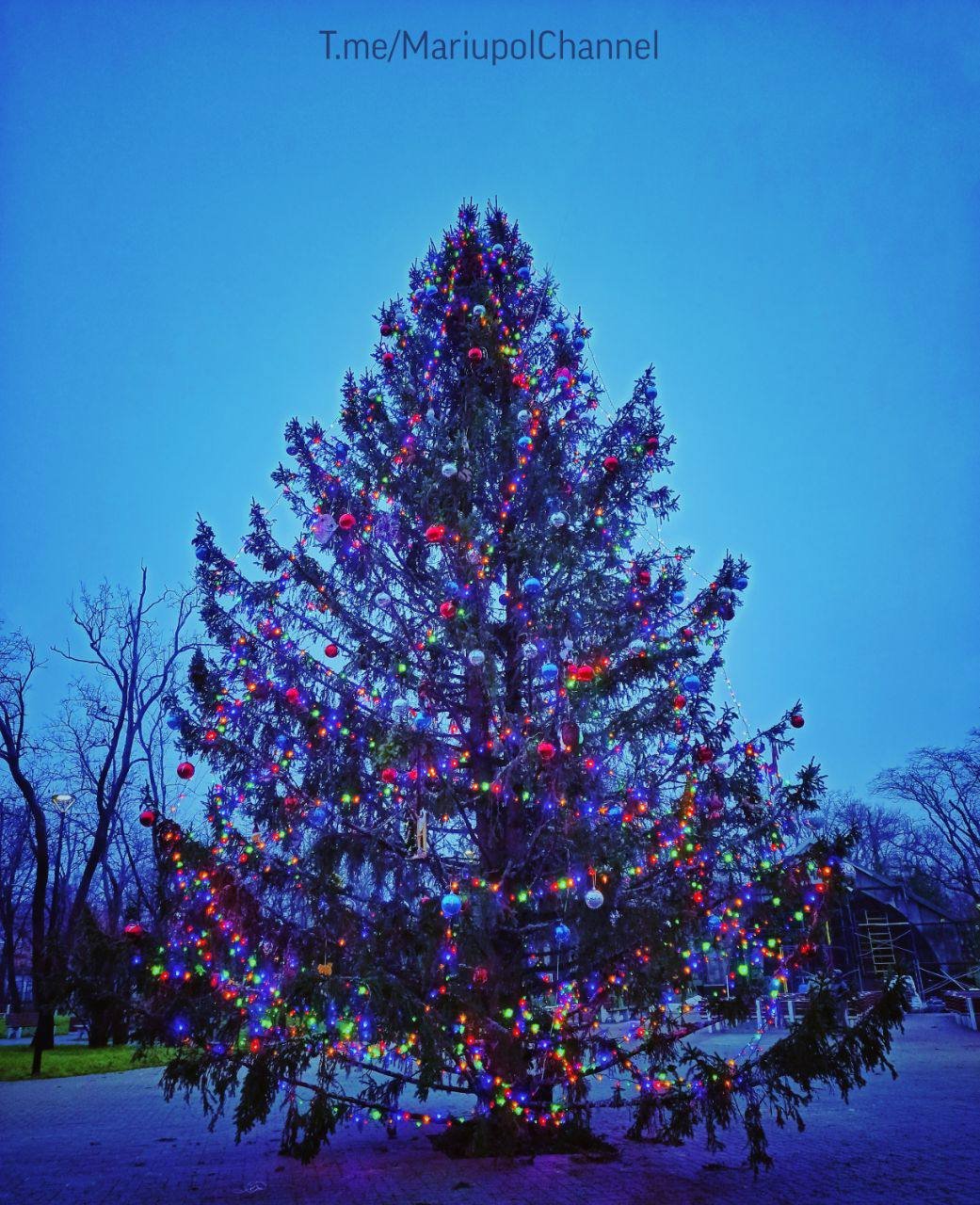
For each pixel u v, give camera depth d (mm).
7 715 18969
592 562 7719
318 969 6066
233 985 6332
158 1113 10336
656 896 6672
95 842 19609
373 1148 7469
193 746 7234
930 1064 12742
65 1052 19203
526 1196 5645
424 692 7508
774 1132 7906
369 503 8125
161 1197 5836
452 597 7527
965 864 37719
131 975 5988
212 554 7797
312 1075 7871
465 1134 7188
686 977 6516
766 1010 7359
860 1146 7160
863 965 24219
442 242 9812
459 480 7719
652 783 6930
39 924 17438
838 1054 5570
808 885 6445
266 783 7172
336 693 7465
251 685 7352
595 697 6684
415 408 8672
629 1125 8336
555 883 6664
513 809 7430
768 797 7035
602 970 6594
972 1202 5297
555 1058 6723
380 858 7000
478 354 8391
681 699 6980
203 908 6480
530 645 6953
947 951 27969
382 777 6754
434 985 6281
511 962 6879
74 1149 7746
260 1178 6379
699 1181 6023
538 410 8359
